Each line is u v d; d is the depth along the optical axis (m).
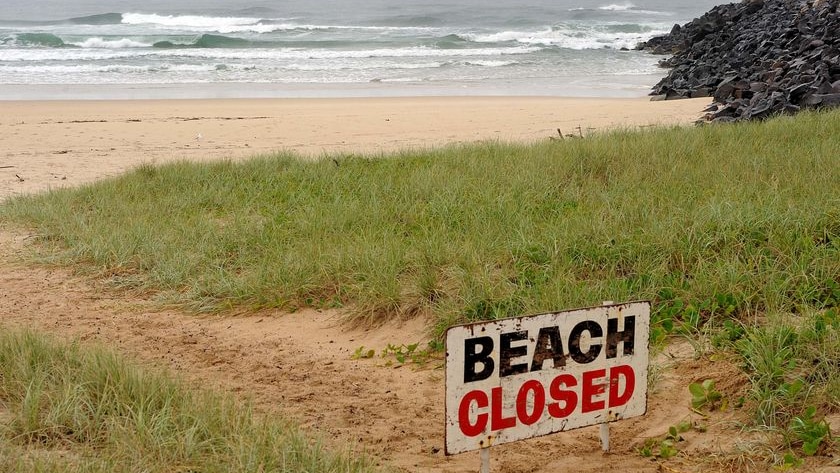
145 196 11.21
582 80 34.38
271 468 4.08
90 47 44.72
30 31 55.19
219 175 12.17
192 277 8.13
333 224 9.00
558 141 12.66
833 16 28.59
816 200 7.64
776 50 27.69
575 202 9.05
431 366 6.02
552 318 3.99
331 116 22.41
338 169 12.17
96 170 14.92
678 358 5.59
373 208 9.44
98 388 4.87
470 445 3.87
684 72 30.02
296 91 30.05
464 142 15.65
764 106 16.02
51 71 35.25
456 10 80.94
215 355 6.36
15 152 16.95
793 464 4.26
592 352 4.12
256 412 5.19
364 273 7.36
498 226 8.20
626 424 4.96
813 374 4.92
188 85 31.80
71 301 7.76
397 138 18.25
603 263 7.00
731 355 5.44
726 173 9.31
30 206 11.02
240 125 20.83
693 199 8.35
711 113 19.80
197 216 10.05
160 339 6.72
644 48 47.75
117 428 4.38
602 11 81.38
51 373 5.17
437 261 7.32
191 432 4.30
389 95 28.95
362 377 5.88
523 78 35.09
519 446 4.79
